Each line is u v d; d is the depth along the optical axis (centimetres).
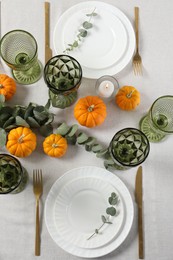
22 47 113
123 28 117
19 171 105
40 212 108
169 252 108
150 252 108
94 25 118
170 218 110
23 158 111
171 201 111
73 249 104
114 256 107
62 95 111
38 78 115
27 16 118
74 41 116
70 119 114
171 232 110
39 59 117
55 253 106
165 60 119
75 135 112
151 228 109
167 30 120
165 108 113
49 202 106
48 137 107
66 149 110
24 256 106
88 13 117
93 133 114
